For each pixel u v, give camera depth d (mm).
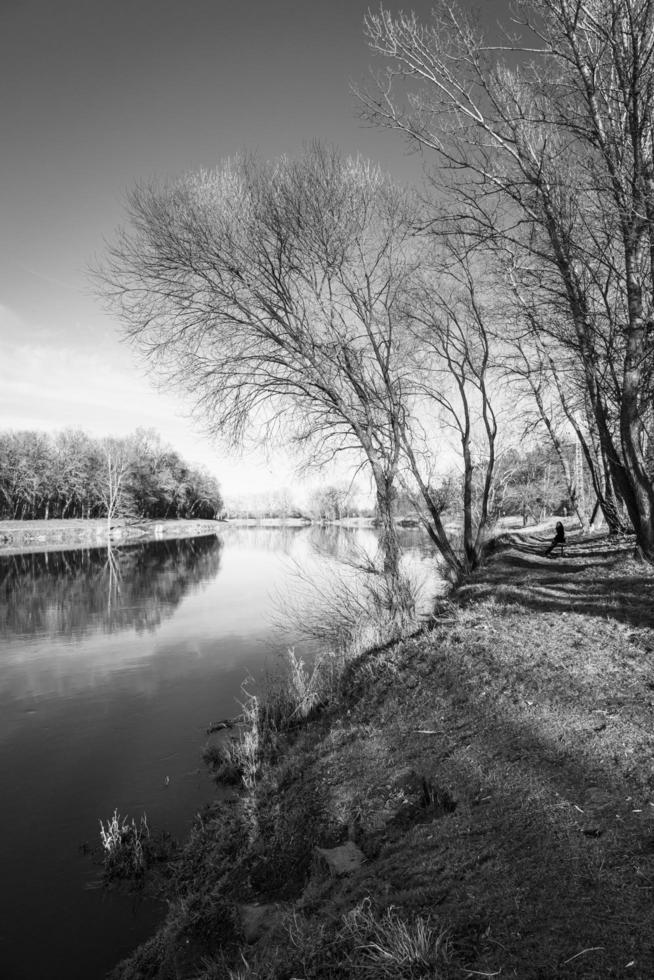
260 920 4188
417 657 8445
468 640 8453
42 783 8008
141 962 4500
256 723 8602
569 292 11094
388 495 11875
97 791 7719
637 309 10406
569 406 20094
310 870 4613
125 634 17656
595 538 22781
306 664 12711
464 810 4379
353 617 12242
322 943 3305
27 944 4949
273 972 3246
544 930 2930
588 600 9703
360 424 12117
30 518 91750
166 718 10352
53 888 5715
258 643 15594
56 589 27641
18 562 42438
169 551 54125
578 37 10000
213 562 41719
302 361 11750
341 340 12055
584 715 5473
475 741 5520
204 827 6340
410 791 5008
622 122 9922
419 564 20578
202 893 5070
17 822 6996
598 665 6570
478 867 3607
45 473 83812
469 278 15539
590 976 2576
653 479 13672
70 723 10305
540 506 42062
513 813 4168
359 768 5777
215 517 145500
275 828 5477
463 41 9688
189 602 23344
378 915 3354
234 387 11859
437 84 9805
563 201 10297
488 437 17500
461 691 6758
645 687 5785
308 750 6918
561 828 3840
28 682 12859
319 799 5516
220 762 8203
